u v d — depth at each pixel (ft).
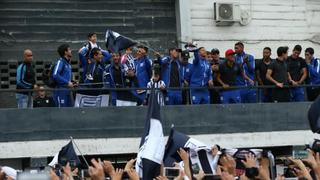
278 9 145.59
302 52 146.51
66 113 106.01
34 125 105.09
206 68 112.37
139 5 140.97
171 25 142.31
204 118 111.34
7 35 132.87
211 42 141.79
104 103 108.37
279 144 114.42
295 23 146.51
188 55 113.80
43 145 104.99
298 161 67.36
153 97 75.46
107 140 107.24
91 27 137.08
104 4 138.62
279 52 115.65
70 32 135.85
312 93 118.62
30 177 46.88
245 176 65.26
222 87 111.55
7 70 131.75
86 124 106.73
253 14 144.15
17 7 134.41
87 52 108.58
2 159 104.99
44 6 135.54
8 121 104.37
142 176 71.41
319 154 69.21
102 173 61.36
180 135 80.84
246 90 116.57
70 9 136.56
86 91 107.76
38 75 132.36
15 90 102.22
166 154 80.43
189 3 140.67
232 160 72.59
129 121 108.17
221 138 111.86
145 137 73.72
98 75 107.55
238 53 117.29
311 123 84.12
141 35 139.95
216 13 141.18
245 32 143.64
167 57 112.16
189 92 112.78
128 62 109.19
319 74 119.03
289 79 115.96
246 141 112.98
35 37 134.00
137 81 109.60
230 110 112.68
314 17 147.84
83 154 106.22
